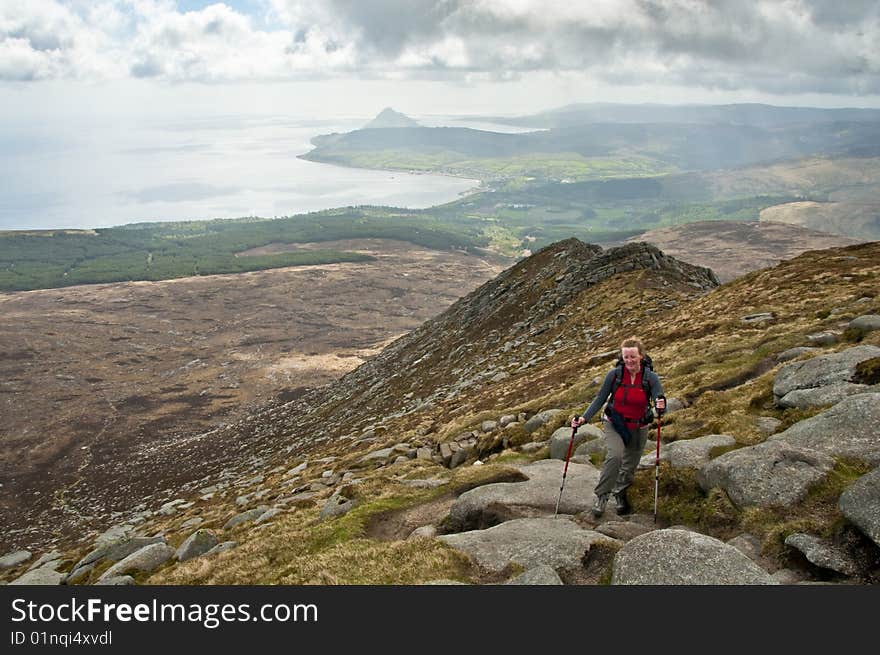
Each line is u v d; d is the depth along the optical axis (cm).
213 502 4156
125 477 9106
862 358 1398
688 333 3253
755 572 788
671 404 1839
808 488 947
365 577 1066
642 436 1130
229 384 18788
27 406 16762
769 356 2072
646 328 3978
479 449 2320
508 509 1264
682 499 1118
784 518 918
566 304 6247
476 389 4431
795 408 1349
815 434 1106
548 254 8756
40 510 8119
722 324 3130
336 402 8225
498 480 1509
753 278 4241
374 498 1708
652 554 840
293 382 18675
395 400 5941
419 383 6219
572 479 1393
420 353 8019
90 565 2250
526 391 3378
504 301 7731
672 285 5600
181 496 5872
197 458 8825
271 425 9656
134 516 5481
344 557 1186
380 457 2838
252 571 1426
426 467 2203
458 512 1325
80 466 11400
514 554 1020
